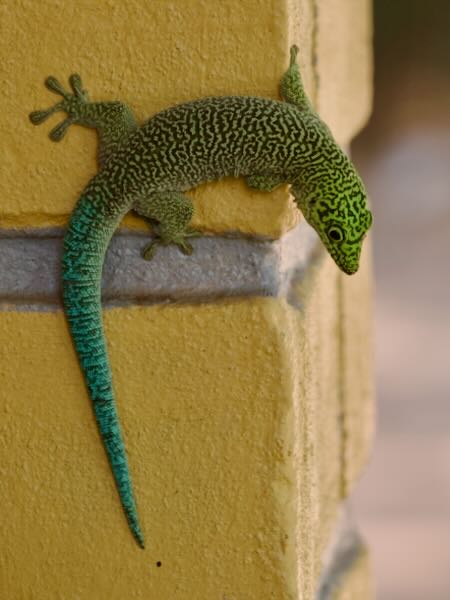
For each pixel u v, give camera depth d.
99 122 0.74
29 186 0.75
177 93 0.74
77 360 0.75
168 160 0.74
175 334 0.75
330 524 0.83
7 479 0.76
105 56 0.74
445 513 1.67
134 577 0.76
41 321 0.75
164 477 0.75
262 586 0.76
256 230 0.75
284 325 0.75
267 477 0.75
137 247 0.75
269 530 0.75
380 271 2.74
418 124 3.81
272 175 0.75
